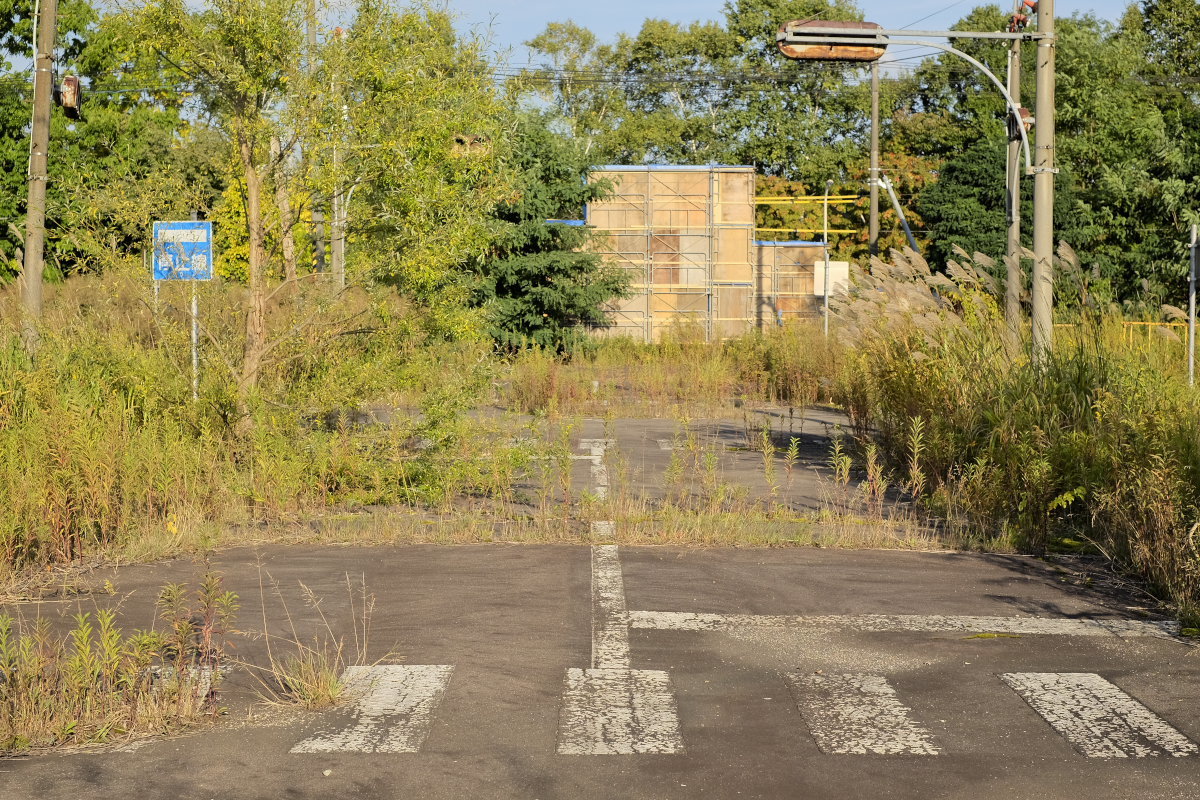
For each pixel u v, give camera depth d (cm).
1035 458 1028
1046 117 1303
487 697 586
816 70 6944
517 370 2277
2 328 1223
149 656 564
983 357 1277
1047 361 1216
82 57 3916
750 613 746
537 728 543
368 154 1255
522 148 3606
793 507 1127
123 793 468
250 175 1241
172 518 970
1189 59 5994
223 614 637
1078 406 1119
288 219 1255
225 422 1127
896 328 1454
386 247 1310
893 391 1374
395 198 1310
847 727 547
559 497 1177
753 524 1012
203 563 872
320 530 997
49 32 1468
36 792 468
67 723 528
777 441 1683
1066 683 612
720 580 834
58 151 3734
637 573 854
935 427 1199
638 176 4984
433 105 1552
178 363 1200
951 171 4619
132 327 1327
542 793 470
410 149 1322
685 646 676
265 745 521
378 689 597
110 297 1277
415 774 489
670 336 3366
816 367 2442
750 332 3133
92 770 492
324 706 572
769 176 6825
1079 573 861
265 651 659
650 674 624
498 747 520
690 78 6750
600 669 632
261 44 1188
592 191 3728
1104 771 496
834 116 7012
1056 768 499
